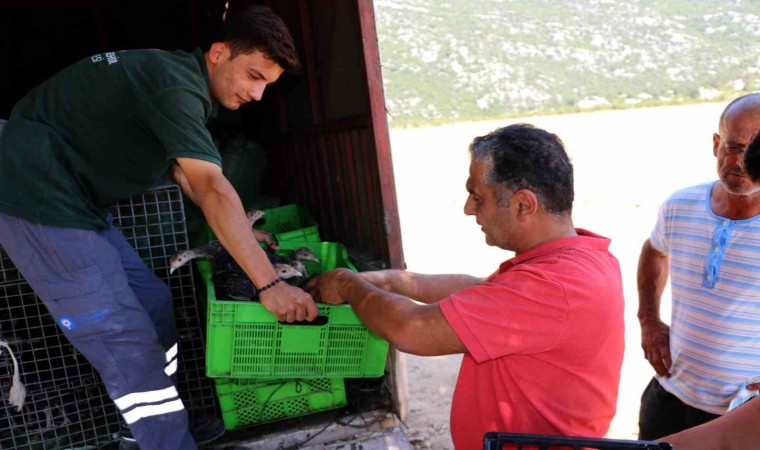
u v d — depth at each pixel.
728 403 2.34
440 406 4.04
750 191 2.12
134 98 2.34
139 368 2.57
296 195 5.45
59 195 2.38
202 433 3.04
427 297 2.48
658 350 2.63
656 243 2.67
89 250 2.44
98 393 3.29
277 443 3.19
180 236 3.38
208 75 2.49
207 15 6.69
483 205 1.89
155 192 3.04
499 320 1.74
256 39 2.39
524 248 1.89
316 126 4.52
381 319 2.01
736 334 2.28
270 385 3.25
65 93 2.42
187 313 3.37
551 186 1.80
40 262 2.41
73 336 2.50
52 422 3.14
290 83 5.07
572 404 1.78
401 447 3.22
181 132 2.29
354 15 3.44
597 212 9.34
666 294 5.73
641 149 15.91
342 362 2.72
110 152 2.44
